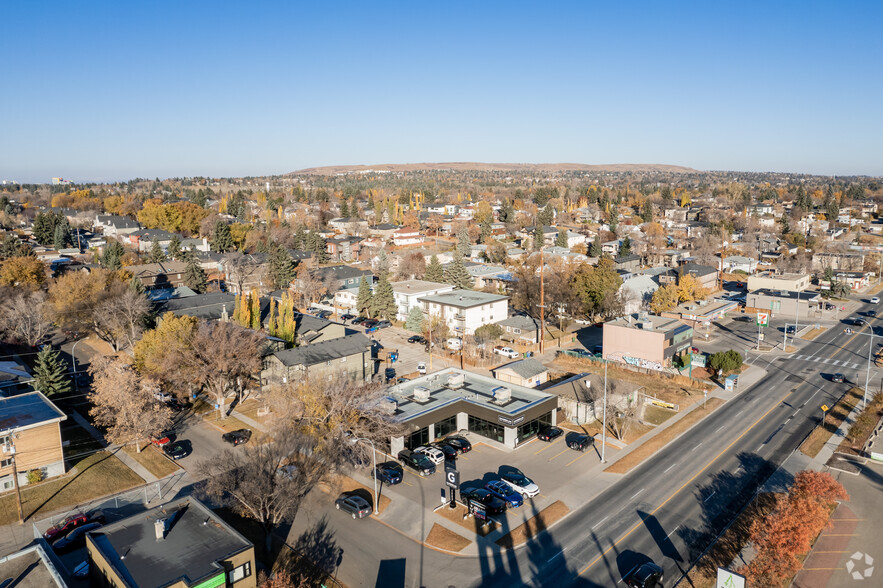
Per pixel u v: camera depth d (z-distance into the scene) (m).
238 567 35.66
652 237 195.00
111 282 104.50
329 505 48.16
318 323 89.19
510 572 39.06
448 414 61.75
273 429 53.09
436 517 46.03
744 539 42.25
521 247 198.75
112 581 34.00
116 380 57.78
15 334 94.75
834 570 39.25
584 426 64.12
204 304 102.62
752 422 64.75
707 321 108.25
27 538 43.88
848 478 52.12
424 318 105.81
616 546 41.81
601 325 110.56
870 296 135.38
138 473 54.06
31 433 52.03
